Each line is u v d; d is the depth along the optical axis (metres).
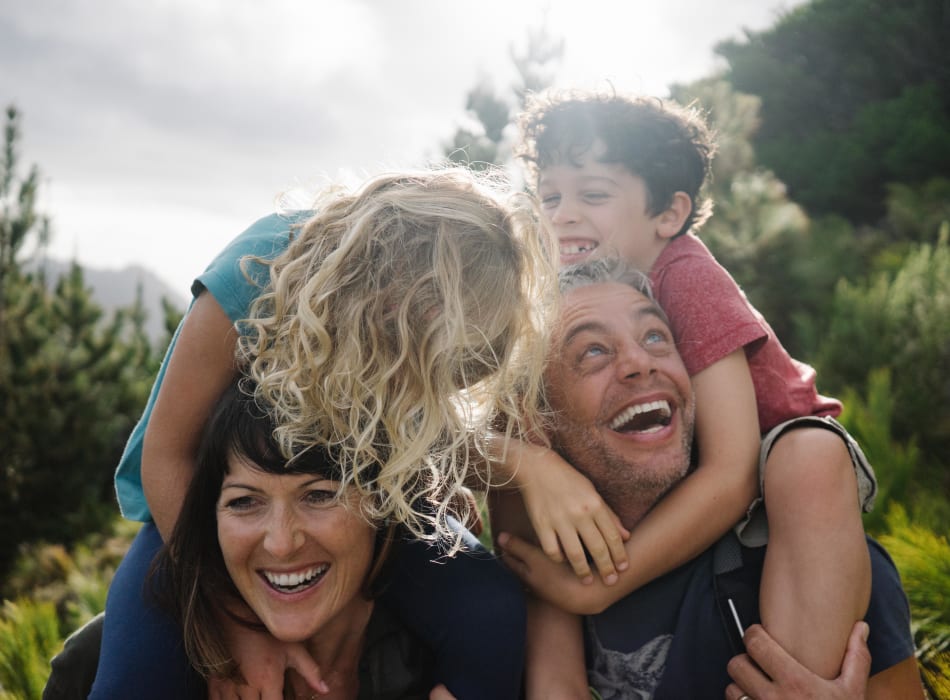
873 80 11.49
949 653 2.45
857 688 1.62
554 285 1.63
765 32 12.83
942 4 11.26
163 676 1.63
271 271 1.55
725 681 1.78
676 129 2.30
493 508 2.00
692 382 1.92
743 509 1.82
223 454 1.56
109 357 8.33
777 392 2.01
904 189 8.44
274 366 1.50
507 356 1.58
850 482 1.76
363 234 1.47
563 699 1.80
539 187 2.36
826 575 1.68
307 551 1.55
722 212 6.64
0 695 3.02
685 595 1.83
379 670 1.80
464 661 1.72
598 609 1.78
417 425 1.52
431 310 1.46
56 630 3.50
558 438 1.83
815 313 6.16
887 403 4.32
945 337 4.78
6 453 7.41
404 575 1.80
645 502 1.84
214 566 1.64
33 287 8.40
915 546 2.75
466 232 1.49
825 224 7.98
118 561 5.70
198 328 1.65
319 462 1.52
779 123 11.75
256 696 1.67
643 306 1.83
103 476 7.91
